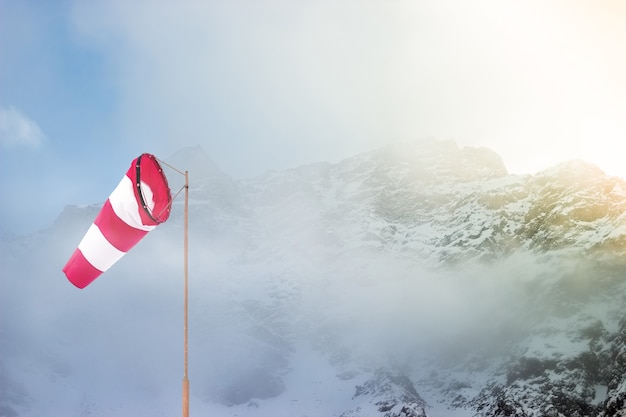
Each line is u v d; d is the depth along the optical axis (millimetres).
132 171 17359
